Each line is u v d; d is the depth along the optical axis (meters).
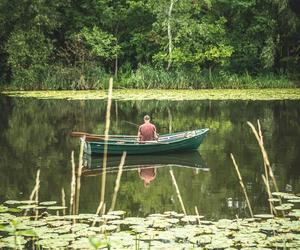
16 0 41.72
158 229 8.66
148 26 45.69
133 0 45.12
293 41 44.78
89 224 9.11
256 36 45.22
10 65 42.28
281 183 12.62
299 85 42.59
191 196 11.66
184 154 16.98
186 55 42.47
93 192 12.13
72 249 7.56
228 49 42.78
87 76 41.56
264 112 27.23
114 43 45.00
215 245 7.76
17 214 10.02
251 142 18.59
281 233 8.48
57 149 17.70
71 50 41.97
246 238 8.12
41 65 41.84
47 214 10.00
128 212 10.37
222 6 45.84
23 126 23.11
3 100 34.09
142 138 17.59
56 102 33.09
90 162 15.88
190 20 42.97
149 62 45.12
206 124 23.14
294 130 21.09
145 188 12.52
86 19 45.62
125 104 32.31
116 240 7.93
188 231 8.47
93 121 24.66
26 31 42.12
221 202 11.06
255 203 10.94
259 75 44.03
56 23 42.97
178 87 41.47
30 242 8.10
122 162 4.54
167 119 24.97
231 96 34.41
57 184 12.83
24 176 13.71
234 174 13.80
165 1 42.88
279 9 41.84
